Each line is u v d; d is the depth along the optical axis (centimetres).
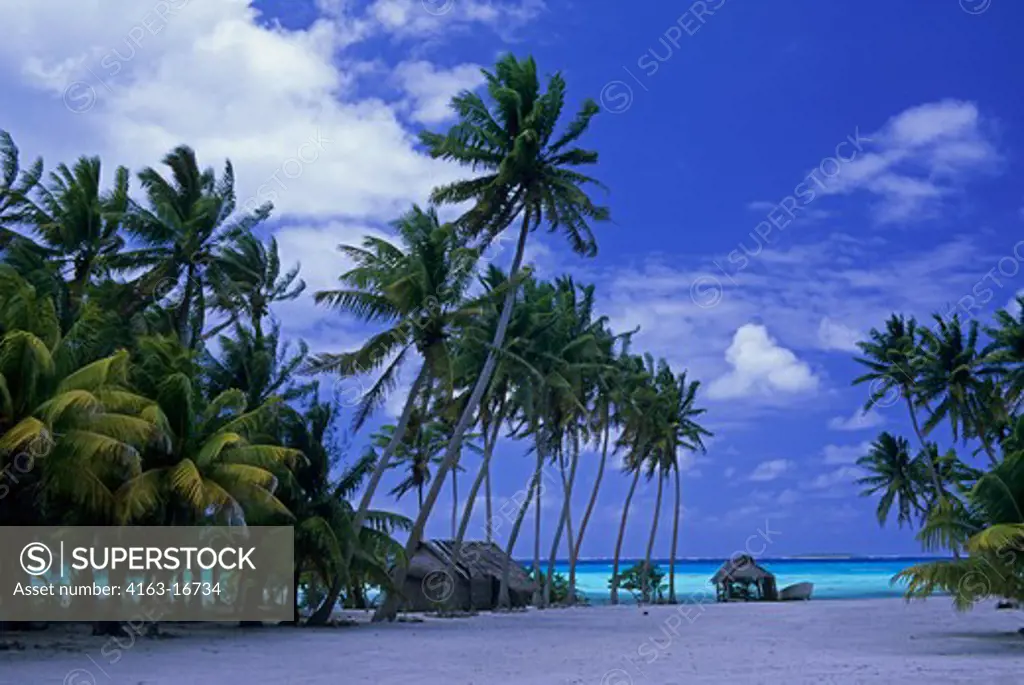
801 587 7288
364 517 3391
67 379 2152
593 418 5716
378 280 3450
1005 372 5550
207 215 3609
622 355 6356
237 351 3488
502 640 2736
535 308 4719
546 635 2964
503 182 3728
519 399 4519
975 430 5862
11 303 2206
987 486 2480
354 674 1827
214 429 2780
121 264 3575
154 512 2648
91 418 2192
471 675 1827
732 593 7281
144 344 2792
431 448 5494
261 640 2630
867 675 1819
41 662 1908
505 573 5100
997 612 4572
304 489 3369
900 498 7844
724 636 2964
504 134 3850
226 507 2506
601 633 3088
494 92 3791
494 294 3622
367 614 4566
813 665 2020
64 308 2766
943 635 3006
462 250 3575
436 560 4997
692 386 7331
